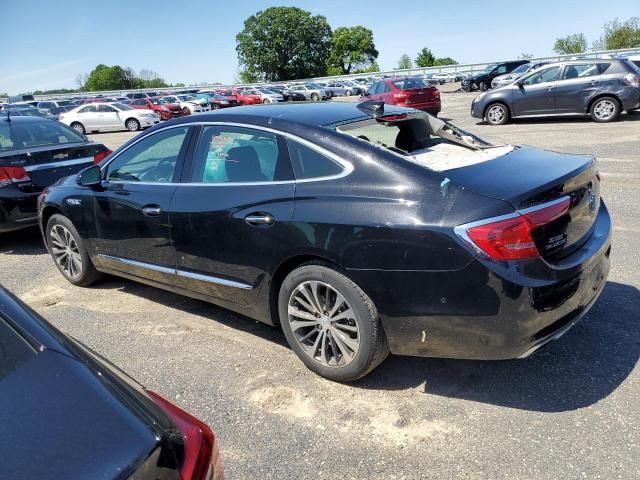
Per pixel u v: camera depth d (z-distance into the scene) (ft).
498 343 8.76
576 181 9.69
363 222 9.31
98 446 4.39
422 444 8.82
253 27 276.62
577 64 45.44
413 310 9.16
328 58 303.07
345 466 8.45
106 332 13.55
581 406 9.48
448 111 69.00
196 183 12.23
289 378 10.97
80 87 328.90
